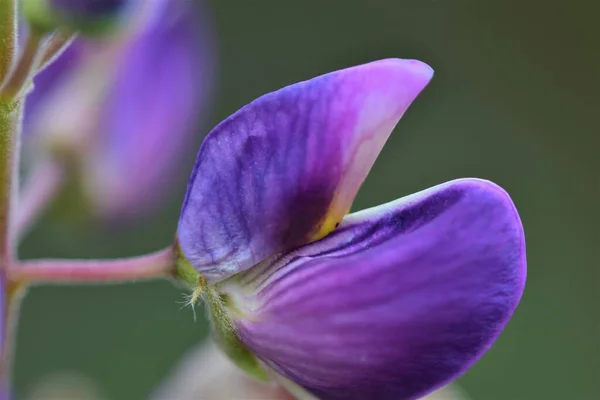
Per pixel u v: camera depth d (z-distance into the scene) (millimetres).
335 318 106
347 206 107
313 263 107
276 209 106
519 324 242
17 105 109
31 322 221
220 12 238
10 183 112
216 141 104
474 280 104
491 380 237
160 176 137
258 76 239
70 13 107
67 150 133
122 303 222
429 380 106
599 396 239
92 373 220
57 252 201
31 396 149
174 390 139
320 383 108
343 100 104
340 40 244
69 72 133
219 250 107
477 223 104
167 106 136
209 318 110
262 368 111
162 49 134
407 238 105
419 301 105
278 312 107
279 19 241
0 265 114
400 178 231
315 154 105
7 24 107
